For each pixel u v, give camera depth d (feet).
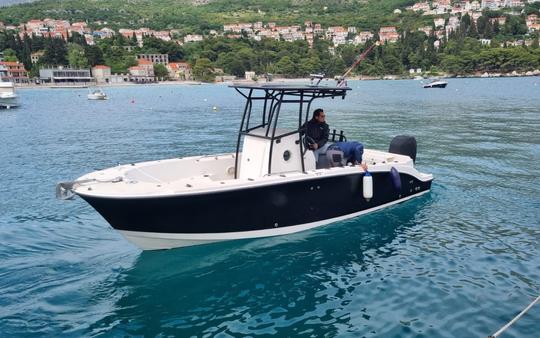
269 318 17.20
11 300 18.35
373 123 74.02
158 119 93.97
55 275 20.52
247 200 22.62
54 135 69.62
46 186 36.42
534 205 29.27
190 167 26.89
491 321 16.71
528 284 19.26
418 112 94.43
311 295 18.78
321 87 24.59
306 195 24.41
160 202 20.70
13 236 25.05
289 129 25.46
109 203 20.45
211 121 86.63
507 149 48.70
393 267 21.07
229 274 20.51
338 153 26.48
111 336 16.19
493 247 22.98
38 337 16.03
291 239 24.12
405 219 27.02
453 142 53.78
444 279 19.85
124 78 426.92
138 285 19.62
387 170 27.84
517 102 118.73
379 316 17.21
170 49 493.77
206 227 22.44
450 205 29.45
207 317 17.31
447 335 15.97
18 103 141.38
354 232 25.08
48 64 427.74
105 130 75.51
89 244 24.02
